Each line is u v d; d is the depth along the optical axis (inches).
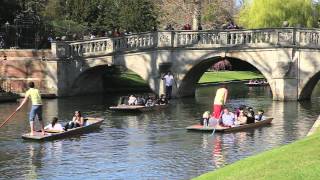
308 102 1381.6
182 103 1406.3
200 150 765.9
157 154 742.5
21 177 624.4
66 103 1409.9
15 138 865.5
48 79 1562.5
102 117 1128.2
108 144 817.5
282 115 1133.1
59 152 759.1
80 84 1625.2
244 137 867.4
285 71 1386.6
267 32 1401.3
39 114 860.0
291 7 2187.5
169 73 1486.2
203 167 663.1
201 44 1459.2
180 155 734.5
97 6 2301.9
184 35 1476.4
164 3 2596.0
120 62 1535.4
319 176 375.2
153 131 938.1
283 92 1401.3
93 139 860.0
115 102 1435.8
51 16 2155.5
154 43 1499.8
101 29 2276.1
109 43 1545.3
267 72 1408.7
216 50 1448.1
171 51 1486.2
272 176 388.5
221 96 946.7
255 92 1782.7
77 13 2284.7
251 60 1421.0
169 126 997.8
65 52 1574.8
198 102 1428.4
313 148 464.1
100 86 1722.4
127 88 1801.2
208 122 946.1
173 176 621.9
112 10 2304.4
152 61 1504.7
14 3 1909.4
